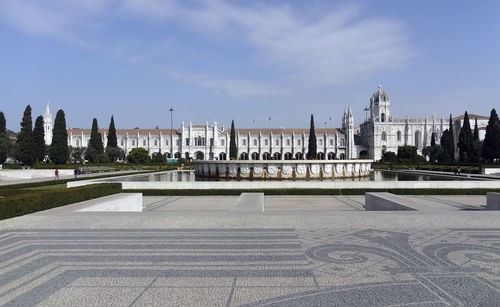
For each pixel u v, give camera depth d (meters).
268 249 11.55
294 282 8.64
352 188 33.12
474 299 7.61
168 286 8.44
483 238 12.78
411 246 11.79
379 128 145.50
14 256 10.85
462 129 98.25
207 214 17.81
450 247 11.66
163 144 146.12
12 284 8.59
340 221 15.94
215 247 11.80
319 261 10.27
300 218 16.70
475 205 25.66
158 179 48.00
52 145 86.00
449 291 8.05
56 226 15.01
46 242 12.48
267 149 146.12
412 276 9.02
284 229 14.41
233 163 43.97
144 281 8.76
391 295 7.84
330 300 7.59
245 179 43.84
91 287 8.38
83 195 22.39
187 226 15.03
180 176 55.75
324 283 8.57
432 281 8.66
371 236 13.16
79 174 55.66
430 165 80.50
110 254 11.05
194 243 12.32
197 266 9.89
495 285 8.40
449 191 32.41
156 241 12.59
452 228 14.41
